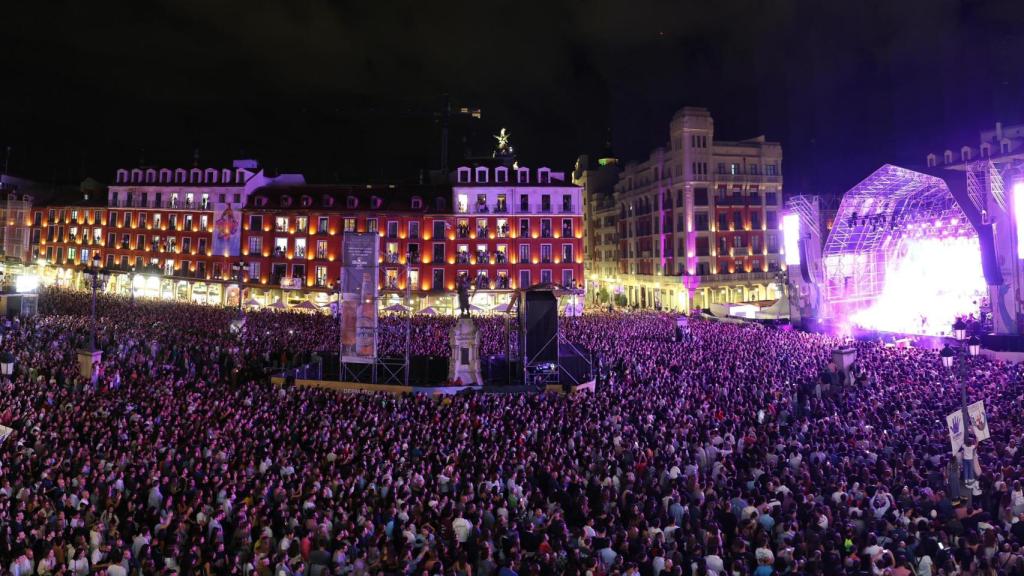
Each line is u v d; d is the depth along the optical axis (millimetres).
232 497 16469
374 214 90625
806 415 27094
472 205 91125
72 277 104750
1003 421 23906
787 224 69688
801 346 46594
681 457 20312
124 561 12898
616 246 119188
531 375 39281
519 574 12914
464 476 18359
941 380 32031
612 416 25422
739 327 63156
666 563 12758
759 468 19406
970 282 66062
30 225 110562
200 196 96500
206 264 95188
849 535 14078
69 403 25812
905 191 64438
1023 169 46938
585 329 60281
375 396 31984
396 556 13883
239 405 27547
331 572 13430
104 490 16969
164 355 40438
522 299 40781
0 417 22828
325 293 89625
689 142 93875
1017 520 15391
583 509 16203
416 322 63031
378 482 18031
